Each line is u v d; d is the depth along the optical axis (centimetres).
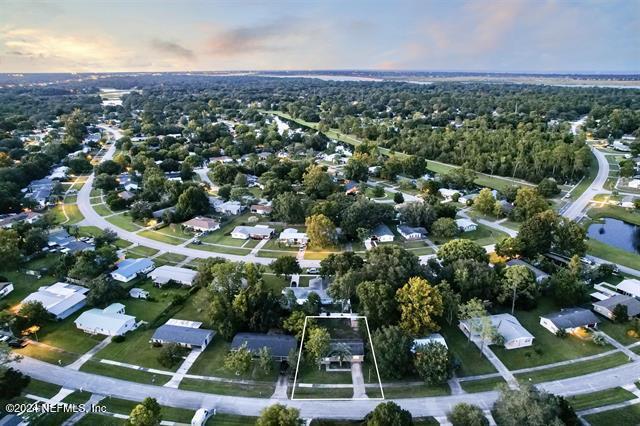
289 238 13088
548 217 11869
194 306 9481
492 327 8006
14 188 16562
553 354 7981
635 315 8994
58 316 8950
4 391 6303
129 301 9856
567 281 9500
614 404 6738
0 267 10731
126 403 6762
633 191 17975
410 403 6788
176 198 16475
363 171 19875
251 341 7988
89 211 16138
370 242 12900
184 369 7575
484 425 5909
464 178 18600
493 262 11475
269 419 5822
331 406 6731
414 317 8188
